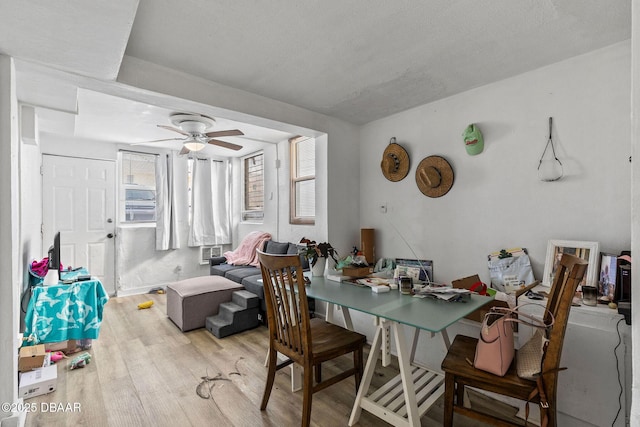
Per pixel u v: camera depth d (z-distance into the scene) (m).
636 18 0.64
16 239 1.83
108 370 2.47
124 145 4.66
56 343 2.74
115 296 4.62
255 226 5.25
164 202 4.94
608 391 1.56
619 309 1.53
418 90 2.53
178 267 5.18
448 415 1.51
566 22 1.64
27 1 1.11
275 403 2.04
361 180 3.45
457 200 2.59
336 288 2.26
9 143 1.54
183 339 3.11
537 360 1.37
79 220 4.32
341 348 1.86
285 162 4.53
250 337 3.18
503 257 2.27
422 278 2.79
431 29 1.70
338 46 1.87
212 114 2.58
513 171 2.27
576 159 1.99
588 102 1.95
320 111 3.02
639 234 0.62
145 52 1.93
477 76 2.28
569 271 1.30
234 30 1.70
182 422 1.85
